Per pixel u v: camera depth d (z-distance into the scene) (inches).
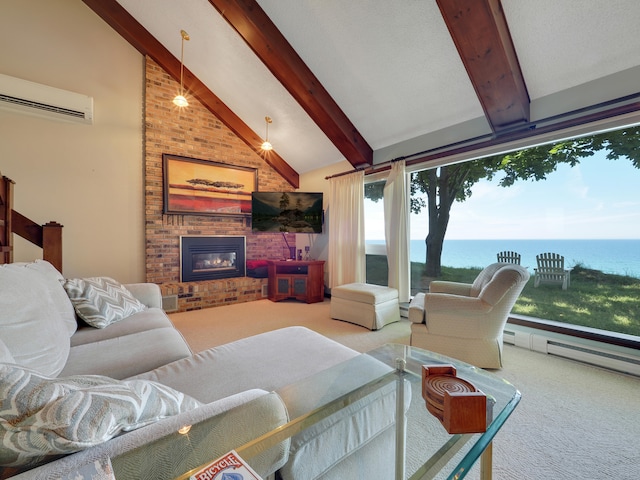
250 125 171.9
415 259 172.2
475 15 75.6
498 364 79.1
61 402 20.3
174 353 55.7
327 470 32.5
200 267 160.2
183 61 146.1
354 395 38.9
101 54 131.4
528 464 46.4
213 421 25.3
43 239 106.2
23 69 115.0
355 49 106.4
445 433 33.7
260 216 169.6
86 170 128.5
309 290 163.5
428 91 109.9
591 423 56.5
